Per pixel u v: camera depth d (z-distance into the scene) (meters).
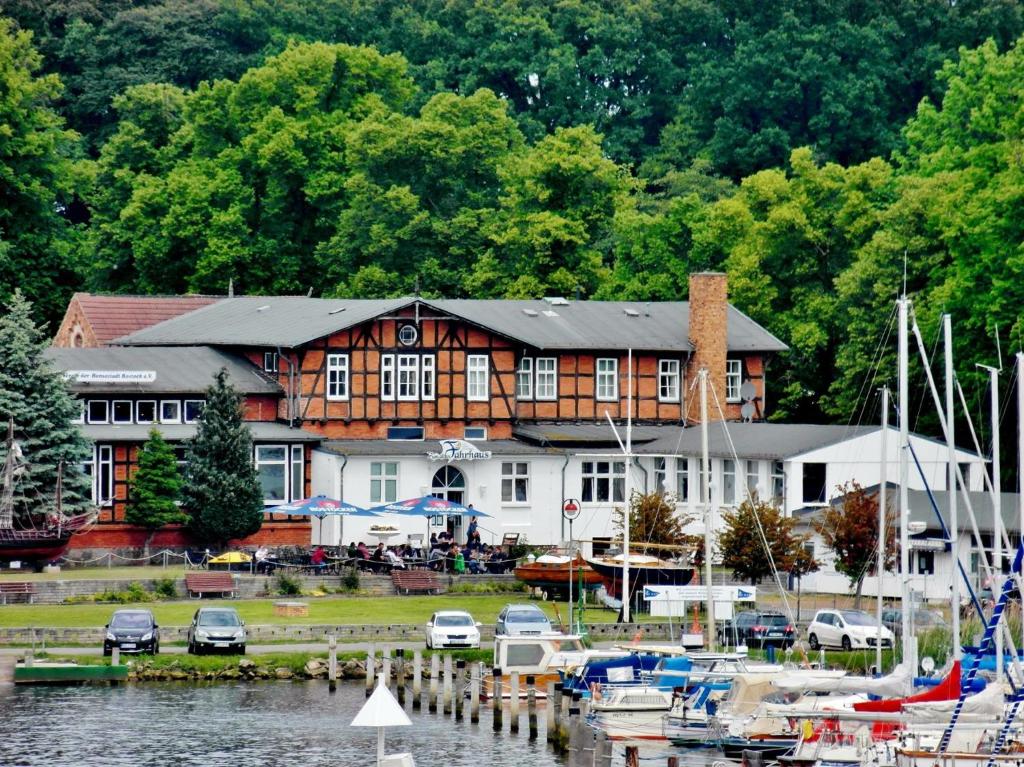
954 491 164.38
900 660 180.38
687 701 158.88
